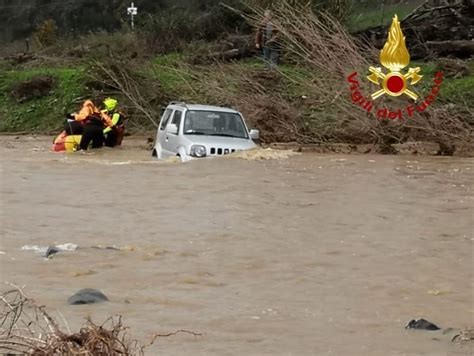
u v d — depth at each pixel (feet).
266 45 86.89
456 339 22.34
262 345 21.57
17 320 21.34
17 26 233.55
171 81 95.40
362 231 36.45
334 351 21.21
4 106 104.63
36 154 69.31
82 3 228.02
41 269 29.19
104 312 24.14
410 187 48.44
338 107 74.74
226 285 27.81
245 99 79.15
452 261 31.42
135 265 30.12
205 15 125.39
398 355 20.97
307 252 32.58
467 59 93.30
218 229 36.50
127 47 119.14
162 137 66.44
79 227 36.58
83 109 74.08
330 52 75.51
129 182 49.24
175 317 23.94
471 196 45.55
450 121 70.49
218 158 59.93
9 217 38.34
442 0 101.71
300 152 67.36
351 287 27.81
